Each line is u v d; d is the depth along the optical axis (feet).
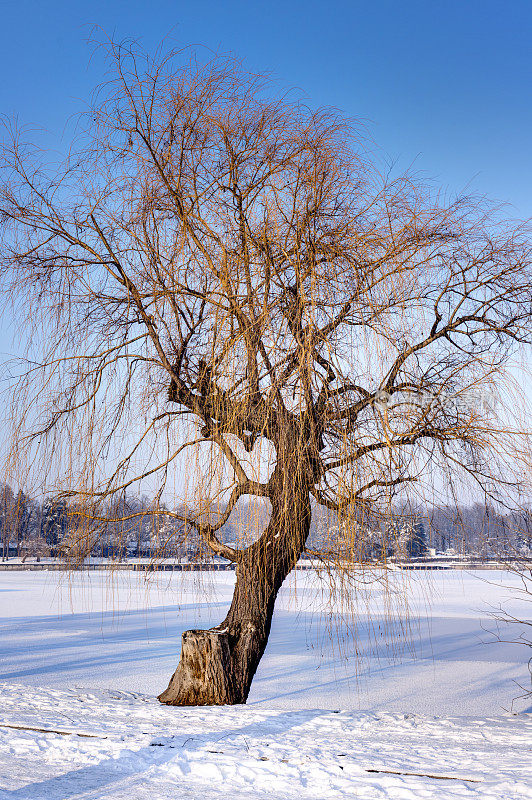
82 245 30.50
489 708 39.83
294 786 18.03
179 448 29.68
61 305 30.68
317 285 26.84
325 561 27.50
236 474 28.19
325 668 54.85
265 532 29.68
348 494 25.68
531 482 27.99
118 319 31.07
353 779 18.57
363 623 80.89
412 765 19.98
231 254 28.48
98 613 105.29
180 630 83.46
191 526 29.04
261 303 27.25
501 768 19.56
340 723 27.17
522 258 29.81
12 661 56.90
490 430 27.96
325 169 28.17
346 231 27.89
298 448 25.85
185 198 29.84
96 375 30.19
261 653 32.86
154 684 45.52
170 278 29.60
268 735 24.14
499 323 30.04
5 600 129.29
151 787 17.99
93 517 29.73
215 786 18.13
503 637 81.15
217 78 30.17
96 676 48.96
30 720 26.20
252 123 29.96
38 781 18.40
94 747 22.00
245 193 29.19
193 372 30.14
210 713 28.55
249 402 26.71
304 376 25.52
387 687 46.21
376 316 26.76
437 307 30.07
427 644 74.02
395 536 26.89
